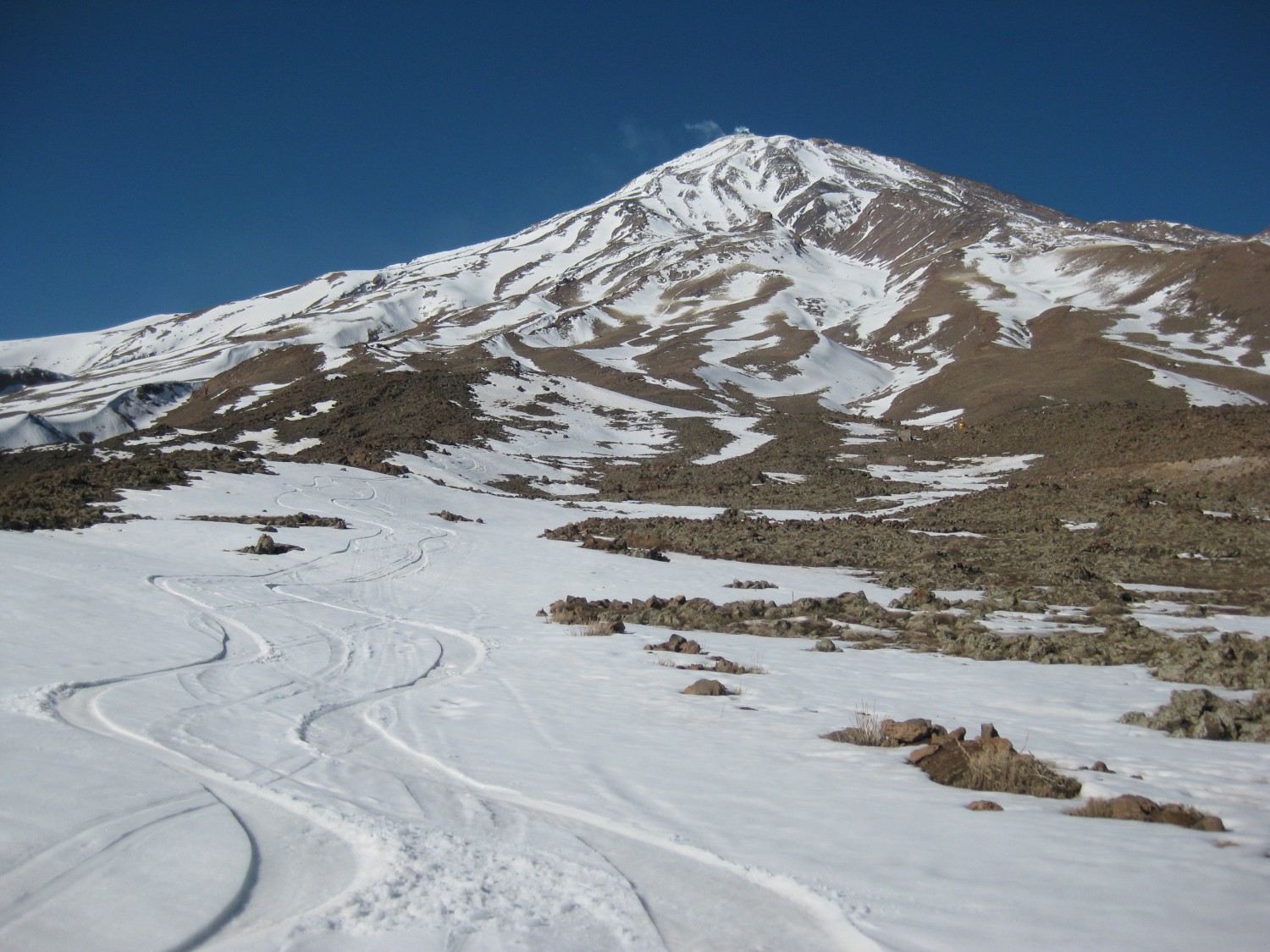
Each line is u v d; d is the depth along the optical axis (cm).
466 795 633
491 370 10612
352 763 714
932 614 2083
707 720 946
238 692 998
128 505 3600
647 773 712
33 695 883
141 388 15725
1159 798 651
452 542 3419
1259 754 809
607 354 15800
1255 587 2683
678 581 2722
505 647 1514
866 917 421
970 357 13550
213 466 5019
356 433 7600
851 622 2005
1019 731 917
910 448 7638
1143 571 3009
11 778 615
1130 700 1111
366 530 3572
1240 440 5338
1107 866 496
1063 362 12088
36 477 4131
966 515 4728
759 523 4478
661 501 6041
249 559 2622
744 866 497
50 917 413
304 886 461
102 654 1158
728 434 8788
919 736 835
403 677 1182
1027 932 400
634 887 471
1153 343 13350
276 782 646
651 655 1450
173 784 627
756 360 14725
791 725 923
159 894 442
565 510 5112
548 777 689
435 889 457
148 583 1939
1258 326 13675
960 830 571
